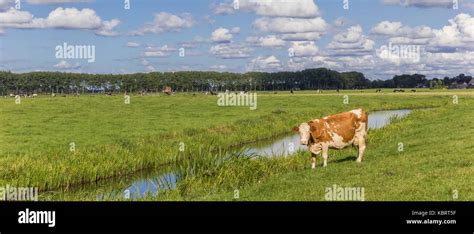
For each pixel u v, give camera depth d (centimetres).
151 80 9894
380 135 2772
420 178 1458
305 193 1427
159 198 1591
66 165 2173
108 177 2291
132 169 2402
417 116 3897
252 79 10019
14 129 3328
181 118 4312
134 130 3462
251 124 3947
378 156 1992
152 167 2512
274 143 3297
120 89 9900
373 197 1310
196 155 2405
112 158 2398
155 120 4128
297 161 2122
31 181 1981
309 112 5088
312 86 10650
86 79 9800
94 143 2847
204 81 9906
